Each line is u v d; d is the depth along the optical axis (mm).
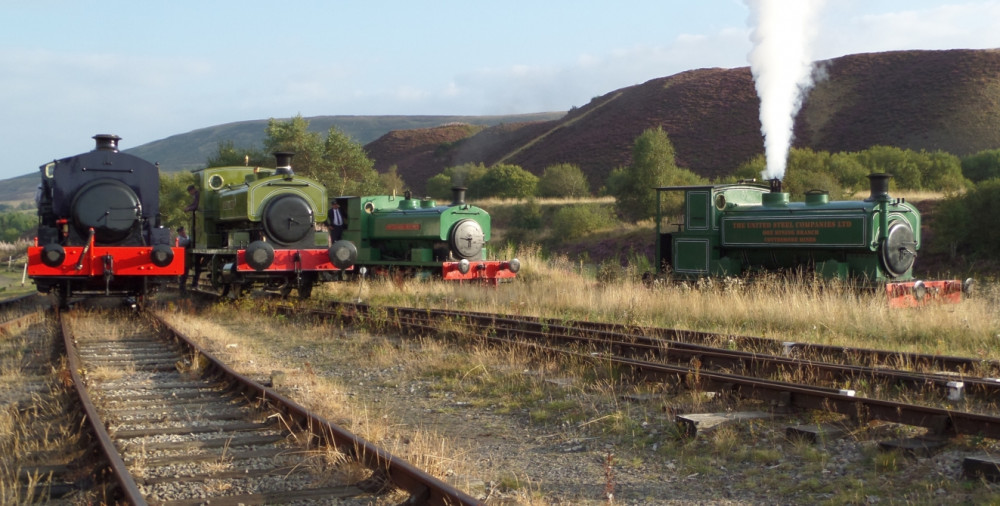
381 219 24906
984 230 27203
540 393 8859
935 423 6457
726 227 18641
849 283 15930
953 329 12164
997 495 5105
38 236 16375
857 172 43938
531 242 45688
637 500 5648
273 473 5855
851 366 9000
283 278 19859
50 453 6387
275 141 44938
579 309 16938
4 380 9594
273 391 7965
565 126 103688
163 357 11227
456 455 6410
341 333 13906
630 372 9359
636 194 46500
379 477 5555
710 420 7070
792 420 7273
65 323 14641
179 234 23797
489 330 12898
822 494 5559
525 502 5402
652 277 19875
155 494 5367
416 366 10711
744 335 12492
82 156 16734
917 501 5219
